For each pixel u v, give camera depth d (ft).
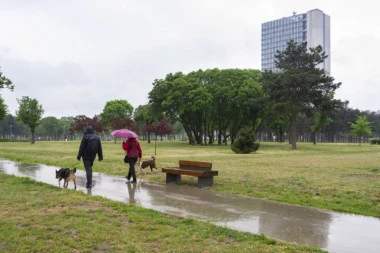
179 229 22.07
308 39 600.39
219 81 194.70
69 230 21.88
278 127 240.32
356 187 37.06
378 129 391.04
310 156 95.25
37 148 131.64
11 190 35.12
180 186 40.16
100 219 24.21
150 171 54.19
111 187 39.09
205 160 76.59
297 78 151.53
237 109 192.03
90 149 38.34
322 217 25.95
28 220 24.06
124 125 243.40
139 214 25.98
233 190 37.06
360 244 19.80
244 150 112.16
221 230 21.72
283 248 18.66
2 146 154.71
